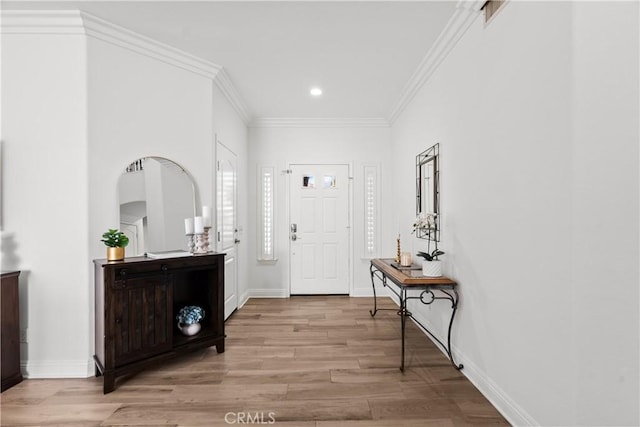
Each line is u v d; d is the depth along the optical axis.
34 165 2.31
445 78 2.66
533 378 1.60
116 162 2.50
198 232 2.65
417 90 3.40
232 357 2.60
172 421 1.78
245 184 4.48
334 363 2.49
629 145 1.19
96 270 2.28
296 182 4.72
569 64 1.34
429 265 2.54
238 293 4.06
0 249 2.29
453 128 2.51
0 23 2.28
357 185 4.71
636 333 1.19
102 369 2.08
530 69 1.59
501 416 1.82
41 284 2.31
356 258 4.71
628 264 1.20
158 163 2.74
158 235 2.71
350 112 4.40
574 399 1.34
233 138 3.87
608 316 1.25
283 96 3.82
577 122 1.30
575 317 1.33
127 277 2.17
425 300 3.20
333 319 3.60
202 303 2.87
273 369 2.39
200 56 2.89
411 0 2.10
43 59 2.33
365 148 4.73
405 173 3.93
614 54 1.22
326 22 2.37
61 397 2.02
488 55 1.98
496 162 1.91
